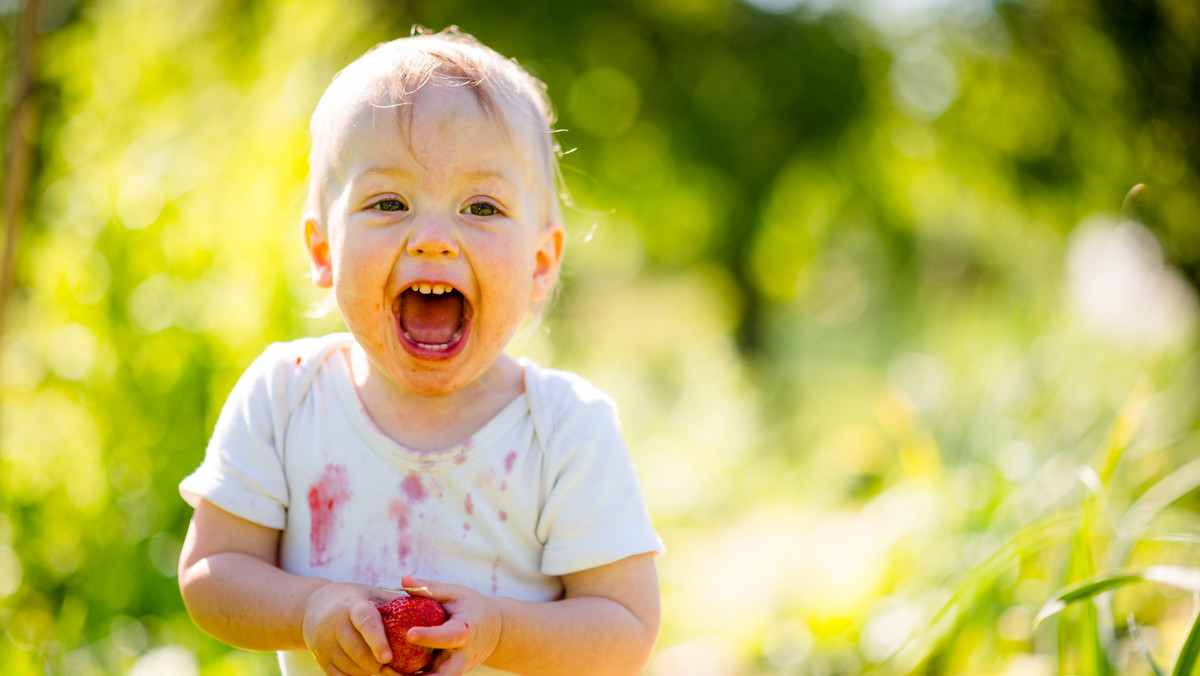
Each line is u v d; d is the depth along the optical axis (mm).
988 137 7434
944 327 5348
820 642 2893
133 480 2553
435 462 1269
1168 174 4785
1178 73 4996
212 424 2547
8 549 2412
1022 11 6637
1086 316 4098
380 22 5000
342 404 1318
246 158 2697
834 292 12344
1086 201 6340
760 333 10539
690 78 9266
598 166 8859
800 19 9602
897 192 9828
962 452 3609
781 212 9984
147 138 2699
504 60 1408
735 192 9367
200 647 2344
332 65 2967
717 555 4023
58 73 2957
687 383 6219
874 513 3363
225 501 1280
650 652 1290
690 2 9391
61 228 2637
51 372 2582
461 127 1241
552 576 1304
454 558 1260
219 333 2584
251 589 1217
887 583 2912
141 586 2453
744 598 3406
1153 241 4059
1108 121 5617
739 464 5332
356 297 1233
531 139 1332
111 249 2574
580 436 1310
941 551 2920
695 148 9148
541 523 1286
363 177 1237
